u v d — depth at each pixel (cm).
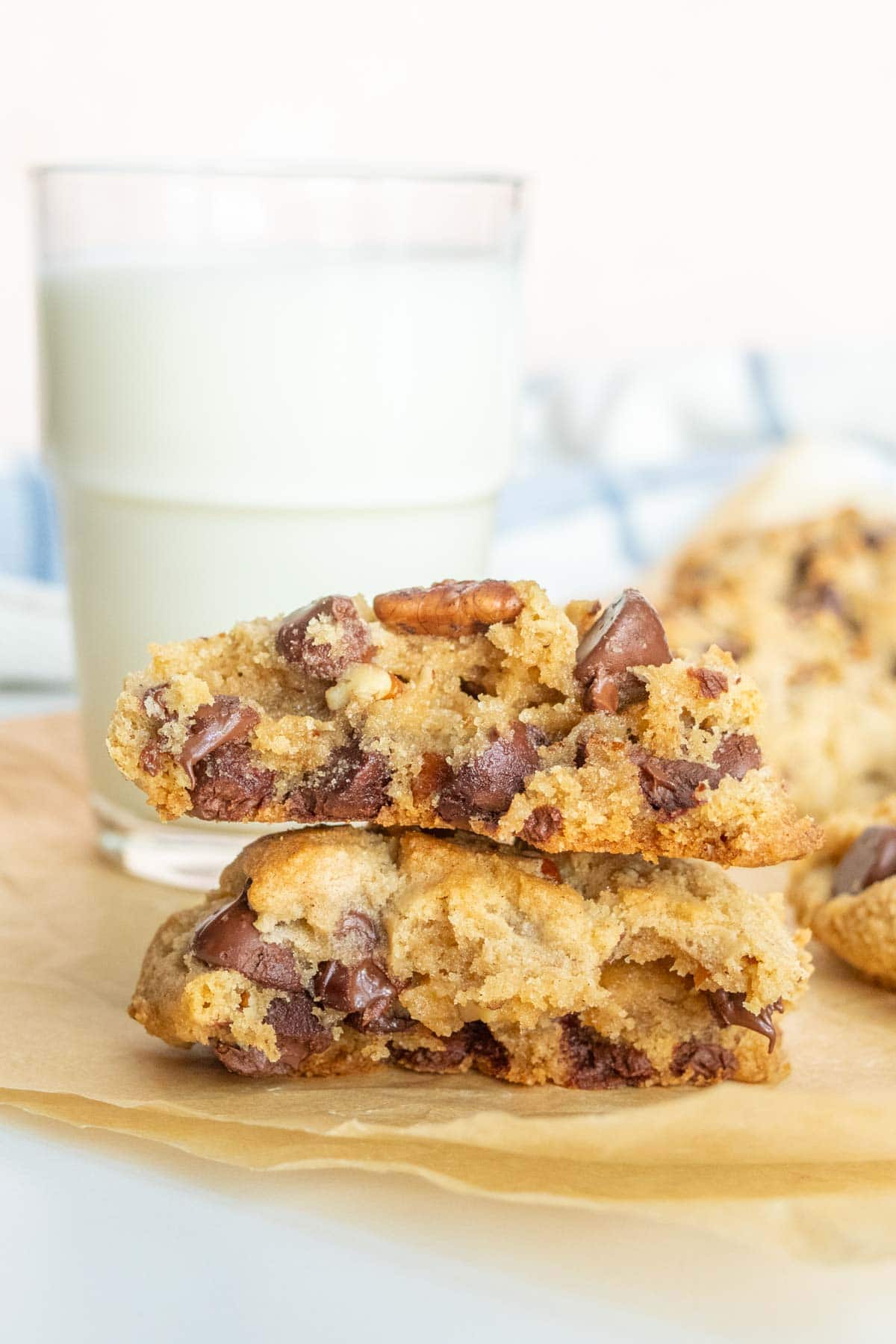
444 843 39
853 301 80
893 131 78
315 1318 34
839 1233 35
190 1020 38
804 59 77
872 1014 41
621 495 69
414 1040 39
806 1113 35
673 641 52
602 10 77
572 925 38
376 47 76
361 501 45
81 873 47
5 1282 34
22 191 75
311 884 38
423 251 45
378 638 39
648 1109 35
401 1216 35
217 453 44
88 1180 36
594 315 80
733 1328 34
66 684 61
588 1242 35
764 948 38
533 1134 36
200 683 38
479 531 47
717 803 37
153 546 45
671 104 78
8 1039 39
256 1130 37
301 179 45
